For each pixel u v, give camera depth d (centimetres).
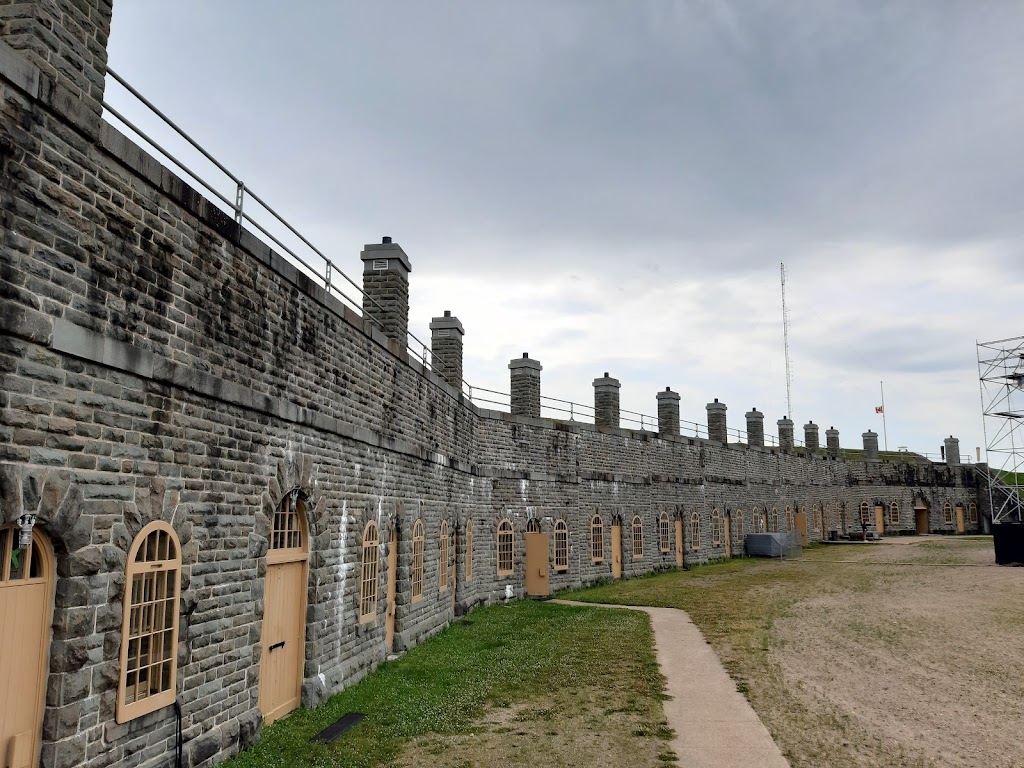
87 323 606
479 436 2331
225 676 809
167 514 708
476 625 1878
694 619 1950
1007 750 916
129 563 649
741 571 3262
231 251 836
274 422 938
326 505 1101
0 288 518
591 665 1369
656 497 3322
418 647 1548
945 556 3722
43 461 557
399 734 945
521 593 2462
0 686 526
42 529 566
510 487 2458
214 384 786
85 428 602
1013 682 1254
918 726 1010
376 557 1334
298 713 997
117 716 626
